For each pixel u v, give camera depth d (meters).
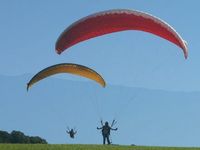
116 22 110.00
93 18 108.88
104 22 109.50
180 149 106.56
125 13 109.19
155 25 110.00
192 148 109.12
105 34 112.44
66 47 110.81
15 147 97.06
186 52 110.81
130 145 110.00
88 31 109.94
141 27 111.44
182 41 110.38
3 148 95.31
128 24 110.75
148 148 104.81
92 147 102.12
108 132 127.19
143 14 109.62
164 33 110.88
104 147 103.19
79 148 100.00
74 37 109.62
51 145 102.06
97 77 131.38
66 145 103.44
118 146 105.81
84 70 130.50
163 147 108.31
